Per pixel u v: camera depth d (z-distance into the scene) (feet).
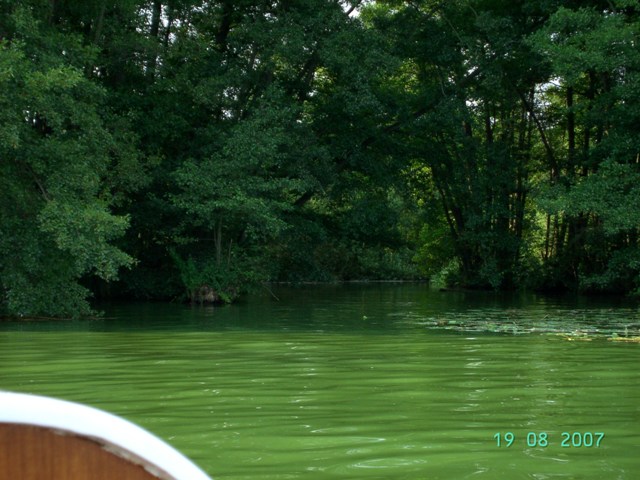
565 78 71.00
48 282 55.93
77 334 40.57
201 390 19.20
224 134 77.10
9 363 25.30
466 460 11.78
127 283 83.41
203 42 77.77
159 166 77.10
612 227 69.56
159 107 75.00
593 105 85.51
